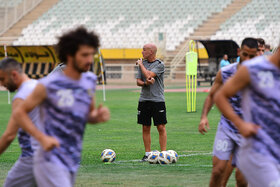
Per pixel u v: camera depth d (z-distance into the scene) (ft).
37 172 45.32
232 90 43.42
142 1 499.51
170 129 150.10
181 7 483.51
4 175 86.48
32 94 43.96
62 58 44.96
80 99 45.16
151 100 100.22
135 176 83.41
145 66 100.83
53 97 44.32
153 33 465.88
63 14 502.38
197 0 485.15
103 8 501.56
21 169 51.47
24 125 43.45
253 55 59.98
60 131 44.75
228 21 458.50
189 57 197.88
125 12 492.54
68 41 43.78
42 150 44.91
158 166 93.35
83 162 98.37
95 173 86.63
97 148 116.78
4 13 503.61
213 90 63.57
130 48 453.58
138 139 131.75
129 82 447.83
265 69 42.42
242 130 42.50
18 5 508.53
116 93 310.24
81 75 45.80
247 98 43.68
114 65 458.50
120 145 121.39
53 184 44.37
